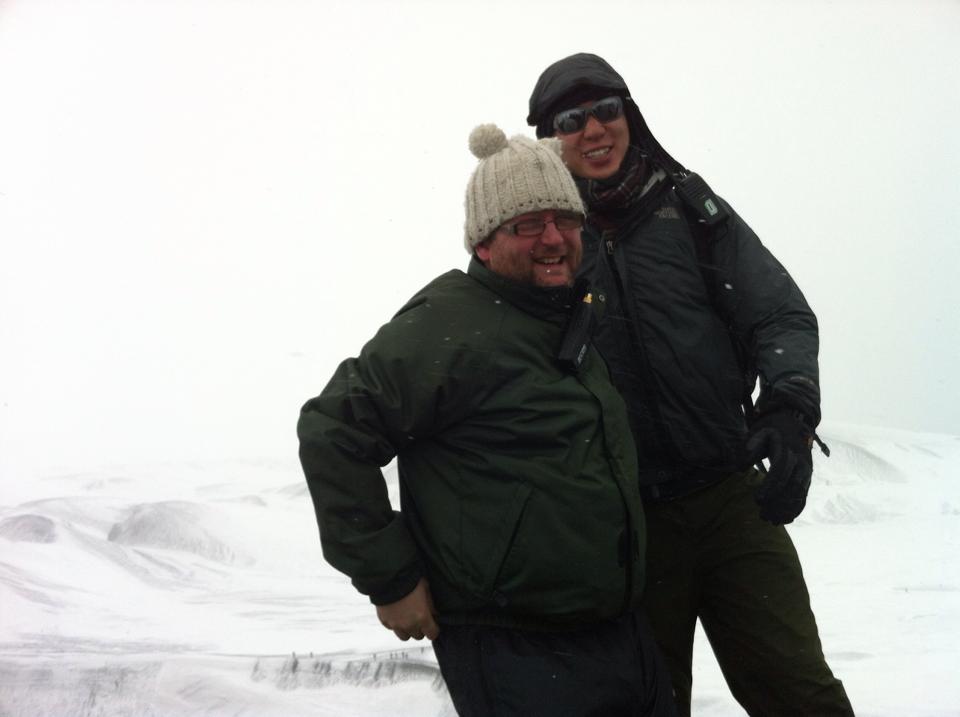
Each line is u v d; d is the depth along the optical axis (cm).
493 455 204
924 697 353
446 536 205
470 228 215
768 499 226
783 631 253
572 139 254
